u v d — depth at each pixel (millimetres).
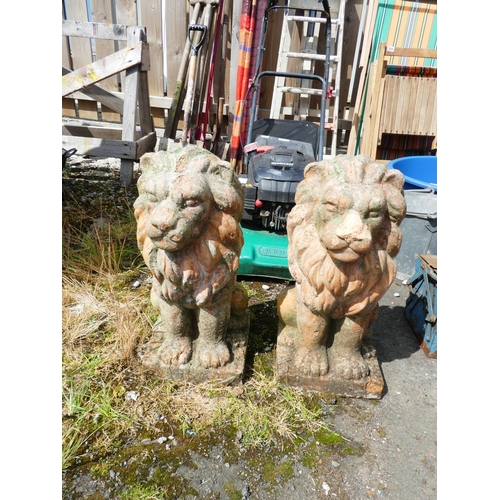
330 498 1248
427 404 1600
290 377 1577
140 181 1353
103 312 2000
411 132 3422
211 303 1494
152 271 1426
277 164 2389
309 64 3703
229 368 1580
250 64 3707
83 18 3957
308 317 1504
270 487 1271
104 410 1481
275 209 2369
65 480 1267
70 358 1715
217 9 3551
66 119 4445
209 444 1396
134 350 1764
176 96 3631
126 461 1331
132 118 3438
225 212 1353
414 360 1847
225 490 1258
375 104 3367
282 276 2312
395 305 2281
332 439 1430
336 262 1329
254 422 1465
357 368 1562
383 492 1268
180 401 1530
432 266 1846
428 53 3209
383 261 1356
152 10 3871
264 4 3545
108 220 2869
